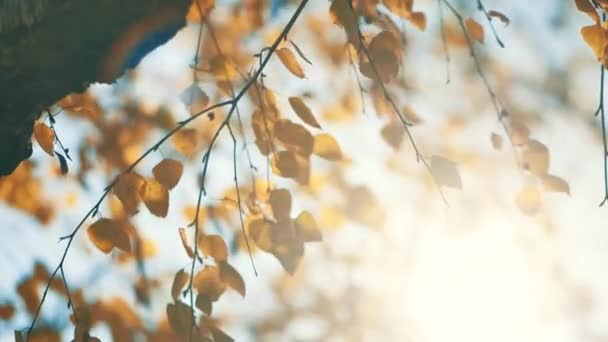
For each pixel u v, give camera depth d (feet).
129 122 11.73
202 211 10.75
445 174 9.29
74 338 9.46
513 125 9.66
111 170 11.60
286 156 9.30
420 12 9.69
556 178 9.54
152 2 8.54
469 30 9.75
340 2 9.21
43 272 11.09
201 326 9.54
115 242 9.36
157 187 9.29
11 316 11.05
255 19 12.22
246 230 9.34
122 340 10.89
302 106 9.29
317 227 9.23
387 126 9.57
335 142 9.30
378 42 9.25
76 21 8.51
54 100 8.69
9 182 11.46
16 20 8.53
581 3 9.32
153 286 11.51
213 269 9.34
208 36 12.10
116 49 8.59
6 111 8.63
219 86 9.92
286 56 9.30
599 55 9.34
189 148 9.61
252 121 9.51
